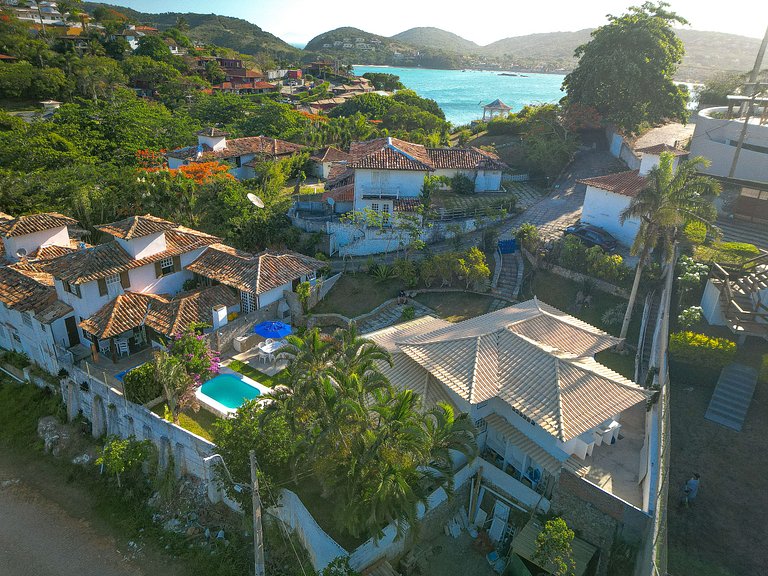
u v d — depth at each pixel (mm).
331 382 26812
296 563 27656
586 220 49000
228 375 37281
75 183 59688
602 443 28953
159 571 28859
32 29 161750
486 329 31703
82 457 35812
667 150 46062
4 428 38281
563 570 22531
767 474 24188
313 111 138250
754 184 45750
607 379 27766
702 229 40844
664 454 23047
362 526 24266
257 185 67562
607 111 71438
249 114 112250
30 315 39281
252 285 41156
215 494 31141
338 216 56406
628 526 23828
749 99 51656
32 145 73438
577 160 71000
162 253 42625
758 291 31703
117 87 126875
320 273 47312
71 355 36969
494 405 29875
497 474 29000
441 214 52719
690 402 28641
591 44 72125
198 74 164500
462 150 62312
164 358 33750
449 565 27422
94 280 37969
